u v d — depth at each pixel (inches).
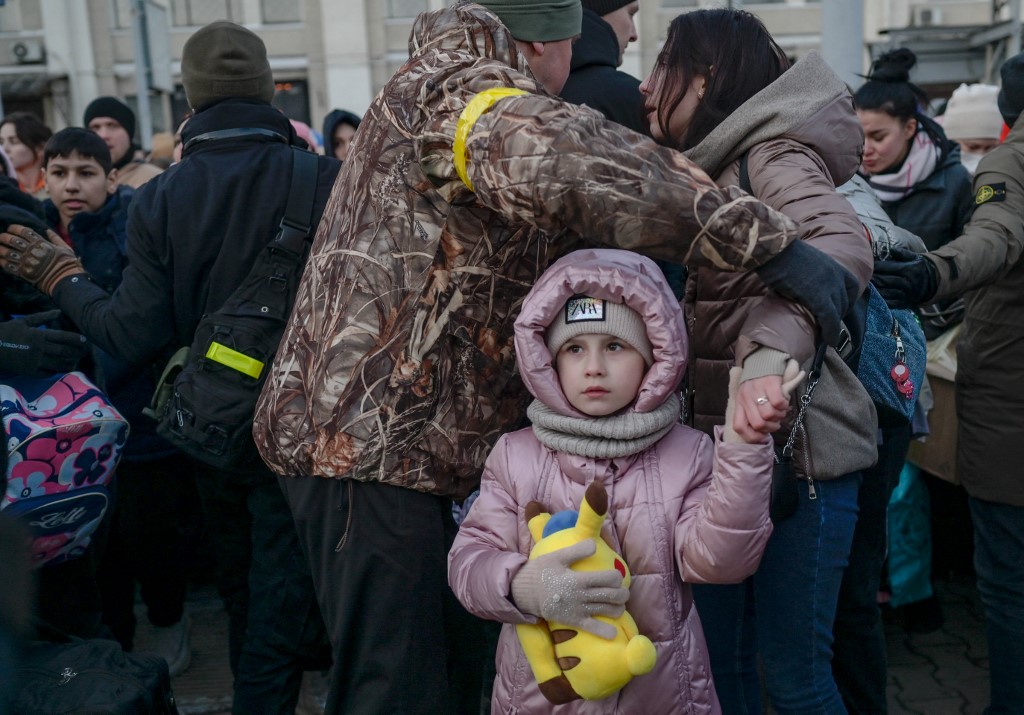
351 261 69.9
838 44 146.9
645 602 65.4
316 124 645.3
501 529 67.7
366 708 72.4
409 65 68.7
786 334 56.2
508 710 68.0
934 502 153.9
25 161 179.0
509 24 76.3
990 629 99.5
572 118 56.1
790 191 65.1
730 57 73.6
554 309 64.6
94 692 69.1
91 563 101.1
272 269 90.2
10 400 87.4
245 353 87.7
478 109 60.2
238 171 93.1
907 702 119.6
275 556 92.1
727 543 60.7
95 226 134.4
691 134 75.1
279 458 73.5
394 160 68.4
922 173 134.2
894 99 131.8
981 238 85.7
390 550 71.2
